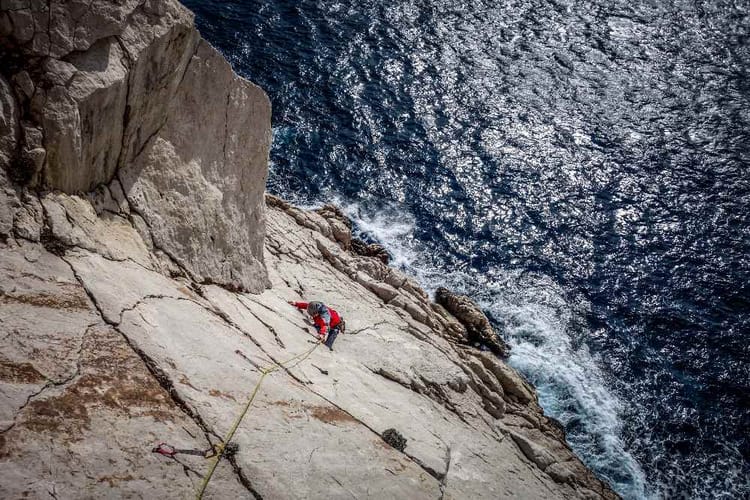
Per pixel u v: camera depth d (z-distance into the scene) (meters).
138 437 7.37
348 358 16.31
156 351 8.79
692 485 21.64
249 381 9.80
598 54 45.69
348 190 32.69
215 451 7.86
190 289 12.18
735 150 38.06
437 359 19.38
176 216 12.67
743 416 24.31
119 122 10.84
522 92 41.19
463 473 13.13
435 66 42.31
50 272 8.91
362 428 11.20
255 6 45.50
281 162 33.56
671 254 31.30
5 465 6.21
